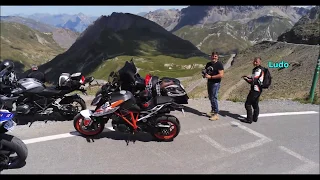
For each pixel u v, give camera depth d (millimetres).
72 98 6195
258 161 4484
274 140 5273
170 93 5648
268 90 31422
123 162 4391
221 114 6758
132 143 5059
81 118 5242
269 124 6117
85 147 4871
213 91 6219
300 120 6387
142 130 5078
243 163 4410
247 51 84625
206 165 4336
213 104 6305
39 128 5625
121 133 5484
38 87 5770
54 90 5887
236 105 7641
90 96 9055
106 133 5484
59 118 6270
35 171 4102
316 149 4922
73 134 5367
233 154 4703
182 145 5008
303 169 4254
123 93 4910
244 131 5691
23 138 5152
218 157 4598
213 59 6105
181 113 6754
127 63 5070
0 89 5086
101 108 4969
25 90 5625
